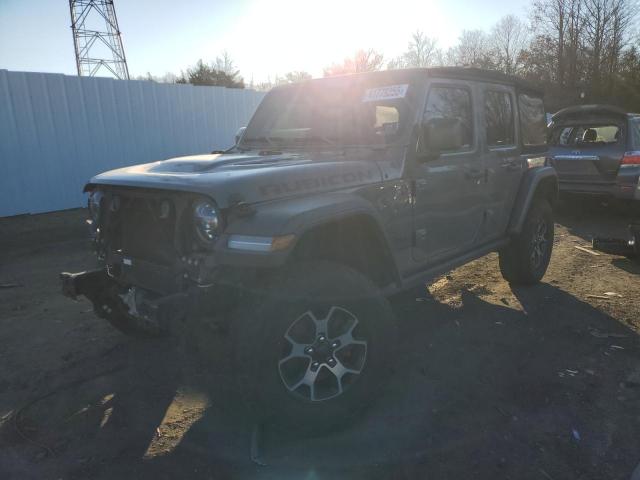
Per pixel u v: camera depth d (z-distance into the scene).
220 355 2.66
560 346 3.69
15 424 2.82
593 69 33.44
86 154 9.12
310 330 2.58
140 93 9.77
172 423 2.81
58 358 3.60
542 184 4.97
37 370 3.43
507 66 38.28
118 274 3.02
